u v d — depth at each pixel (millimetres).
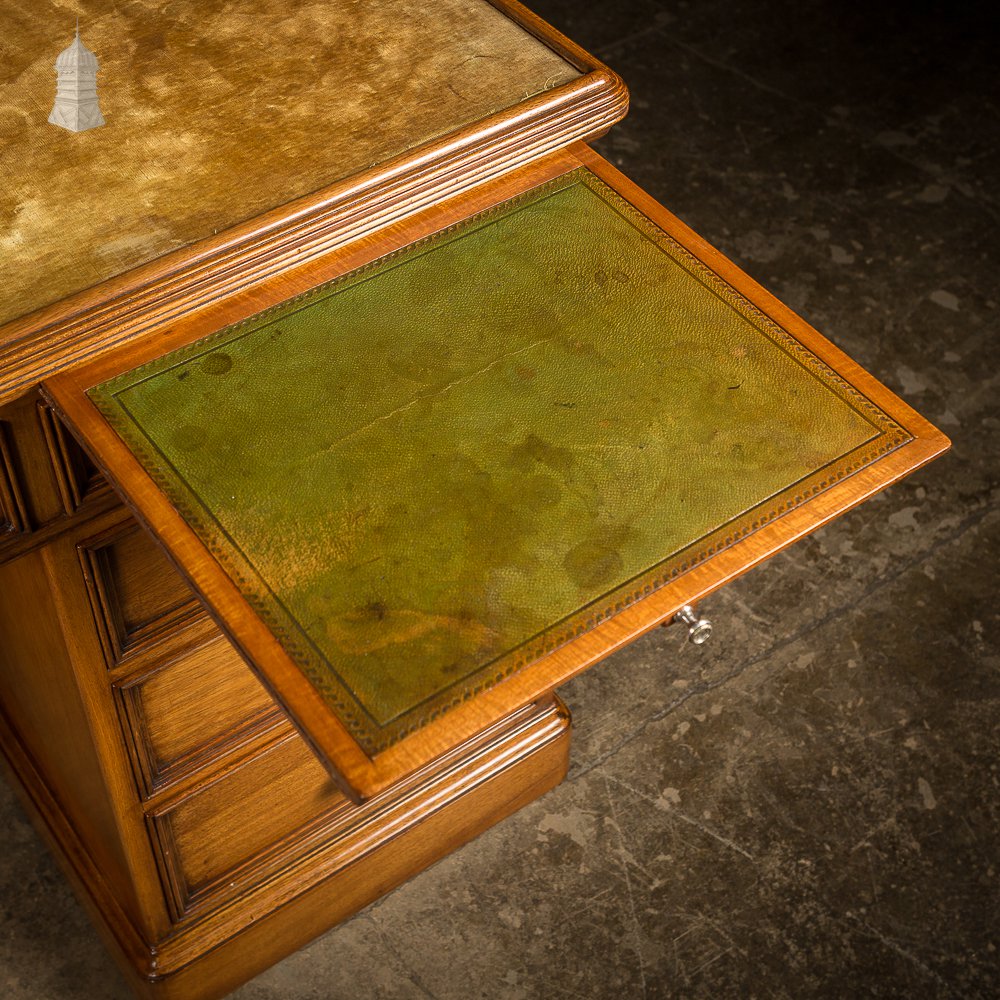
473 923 2162
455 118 1552
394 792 2041
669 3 3693
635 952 2133
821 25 3650
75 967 2111
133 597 1582
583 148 1639
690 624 1326
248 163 1489
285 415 1357
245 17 1668
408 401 1373
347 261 1495
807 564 2598
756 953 2133
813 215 3186
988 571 2604
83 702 1633
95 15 1659
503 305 1462
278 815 1955
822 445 1344
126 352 1396
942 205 3229
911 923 2164
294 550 1252
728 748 2359
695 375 1400
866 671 2457
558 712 2178
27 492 1426
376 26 1667
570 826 2266
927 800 2301
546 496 1299
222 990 2074
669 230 1544
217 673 1712
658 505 1294
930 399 2854
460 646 1189
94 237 1404
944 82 3527
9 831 2254
